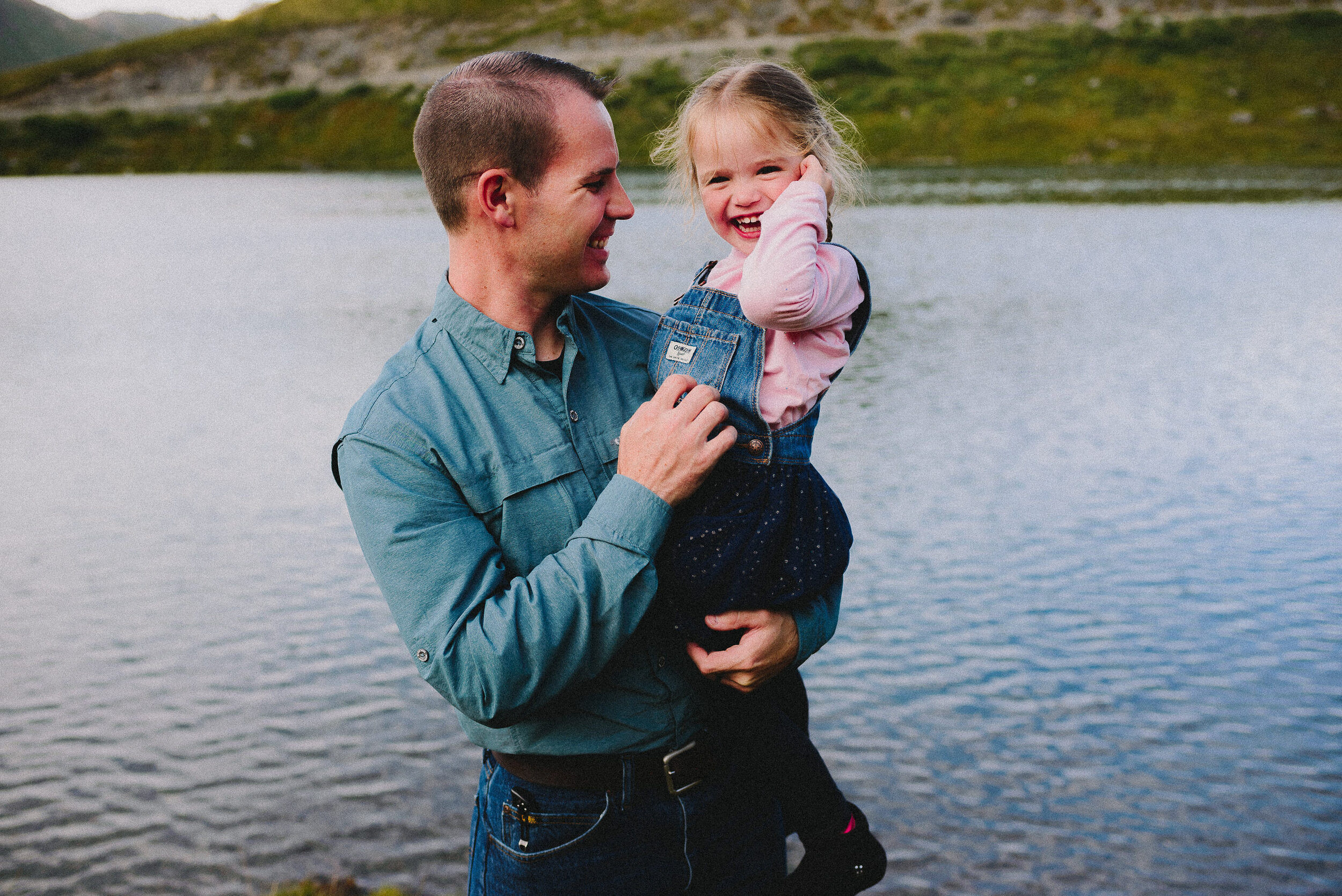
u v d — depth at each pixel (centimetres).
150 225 5803
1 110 10500
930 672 948
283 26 11888
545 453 192
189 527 1412
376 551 181
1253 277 3491
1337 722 857
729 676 195
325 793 786
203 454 1795
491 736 195
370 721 893
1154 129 7619
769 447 201
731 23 10206
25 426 2012
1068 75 8488
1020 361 2362
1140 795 762
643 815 196
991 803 753
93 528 1412
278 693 945
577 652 176
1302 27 8775
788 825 228
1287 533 1297
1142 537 1288
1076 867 682
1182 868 679
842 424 1866
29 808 774
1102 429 1806
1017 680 933
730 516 196
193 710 920
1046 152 7519
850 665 963
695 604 194
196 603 1152
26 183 8375
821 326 206
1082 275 3600
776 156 213
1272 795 760
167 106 10556
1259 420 1845
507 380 192
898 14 10006
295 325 3106
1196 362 2322
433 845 716
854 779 783
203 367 2559
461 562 178
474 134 183
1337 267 3638
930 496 1456
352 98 10162
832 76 8731
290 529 1396
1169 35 8800
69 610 1138
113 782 808
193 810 769
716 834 203
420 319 3152
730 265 220
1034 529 1319
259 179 8569
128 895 679
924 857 691
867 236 4547
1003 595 1112
